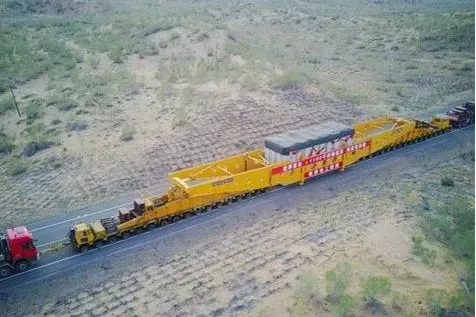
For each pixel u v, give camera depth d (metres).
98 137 39.38
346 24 92.25
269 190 30.97
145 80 51.00
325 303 19.78
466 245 23.12
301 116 43.16
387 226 25.95
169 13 82.06
